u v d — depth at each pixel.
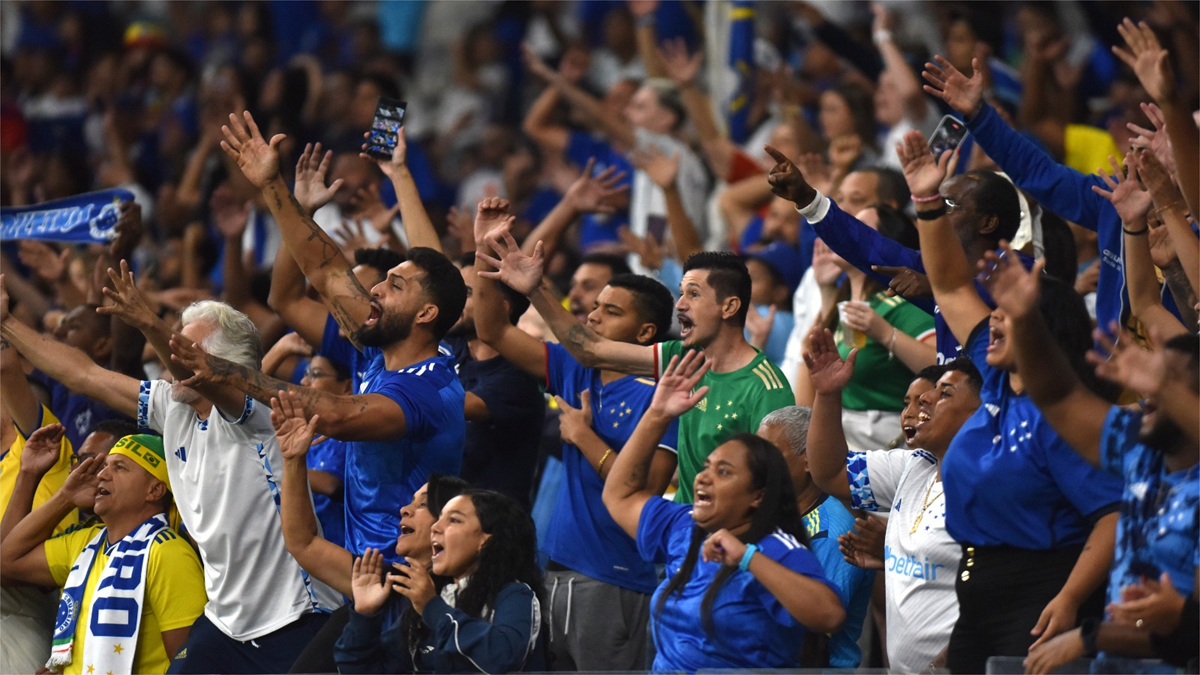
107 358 24.44
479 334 19.75
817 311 22.83
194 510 18.25
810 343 16.16
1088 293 20.31
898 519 15.61
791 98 32.28
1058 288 14.20
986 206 17.53
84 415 23.94
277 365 22.11
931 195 15.79
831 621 14.09
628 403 19.12
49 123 46.62
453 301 17.92
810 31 33.91
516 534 15.86
